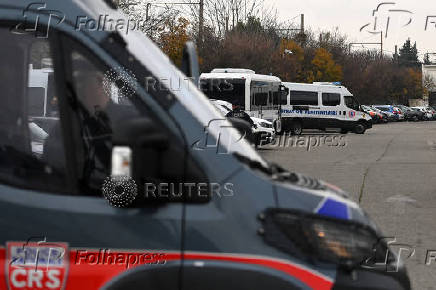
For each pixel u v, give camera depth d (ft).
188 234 11.71
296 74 249.34
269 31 257.34
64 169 12.67
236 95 139.74
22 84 13.83
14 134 13.46
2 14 12.71
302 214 11.97
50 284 11.99
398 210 48.37
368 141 156.04
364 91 353.31
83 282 11.87
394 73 398.01
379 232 12.78
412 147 132.26
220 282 11.62
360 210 12.76
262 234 11.72
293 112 189.06
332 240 11.97
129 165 11.67
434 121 394.11
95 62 12.42
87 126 12.92
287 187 12.29
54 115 14.70
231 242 11.67
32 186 12.40
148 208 11.89
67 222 12.00
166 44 109.29
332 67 282.56
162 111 12.21
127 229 11.82
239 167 12.21
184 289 11.69
